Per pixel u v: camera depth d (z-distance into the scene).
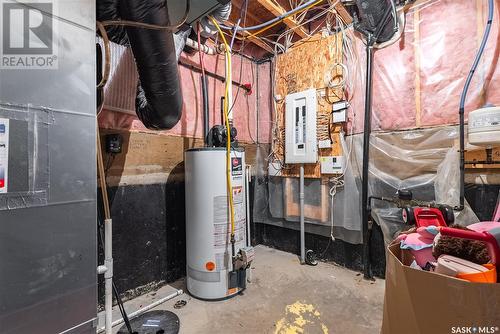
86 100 0.81
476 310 0.46
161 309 1.61
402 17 1.84
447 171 1.65
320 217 2.28
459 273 0.52
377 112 1.98
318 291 1.79
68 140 0.76
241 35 2.39
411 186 1.80
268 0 1.85
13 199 0.66
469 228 0.71
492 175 1.52
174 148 2.02
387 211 1.90
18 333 0.66
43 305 0.71
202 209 1.71
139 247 1.77
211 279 1.69
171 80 1.29
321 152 2.28
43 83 0.71
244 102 2.73
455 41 1.65
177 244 2.03
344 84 2.12
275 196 2.67
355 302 1.65
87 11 0.82
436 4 1.72
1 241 0.64
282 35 2.49
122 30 1.36
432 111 1.74
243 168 1.85
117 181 1.65
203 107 2.26
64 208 0.75
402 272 0.58
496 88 1.52
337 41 2.16
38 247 0.70
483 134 1.34
